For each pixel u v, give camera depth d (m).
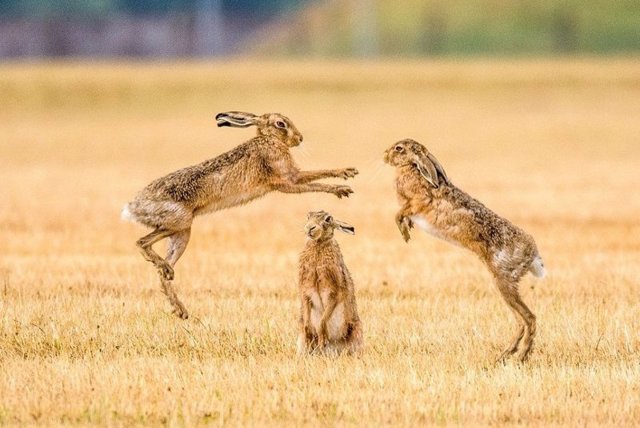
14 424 9.23
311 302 11.48
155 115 59.03
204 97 63.22
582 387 10.34
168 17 116.25
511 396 10.04
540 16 108.94
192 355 11.70
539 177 34.41
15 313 13.45
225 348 11.98
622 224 23.11
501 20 109.25
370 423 9.29
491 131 51.78
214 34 113.44
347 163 39.50
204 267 17.42
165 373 10.77
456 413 9.56
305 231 11.37
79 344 12.06
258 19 116.75
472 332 12.73
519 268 11.85
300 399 9.93
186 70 71.56
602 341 12.25
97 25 114.69
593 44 103.75
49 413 9.50
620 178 33.97
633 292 15.21
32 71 68.88
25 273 16.72
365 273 16.84
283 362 11.26
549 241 20.62
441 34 107.00
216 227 22.88
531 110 59.69
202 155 43.66
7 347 11.94
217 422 9.27
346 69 72.00
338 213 25.64
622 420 9.40
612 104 61.31
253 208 26.61
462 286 15.64
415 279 16.25
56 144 47.78
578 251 19.36
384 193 30.41
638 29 106.81
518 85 66.44
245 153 13.26
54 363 11.11
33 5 118.38
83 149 45.91
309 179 13.39
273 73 69.69
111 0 120.44
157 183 13.12
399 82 67.19
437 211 12.07
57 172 37.09
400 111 59.41
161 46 111.69
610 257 18.59
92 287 15.46
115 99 62.59
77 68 72.19
